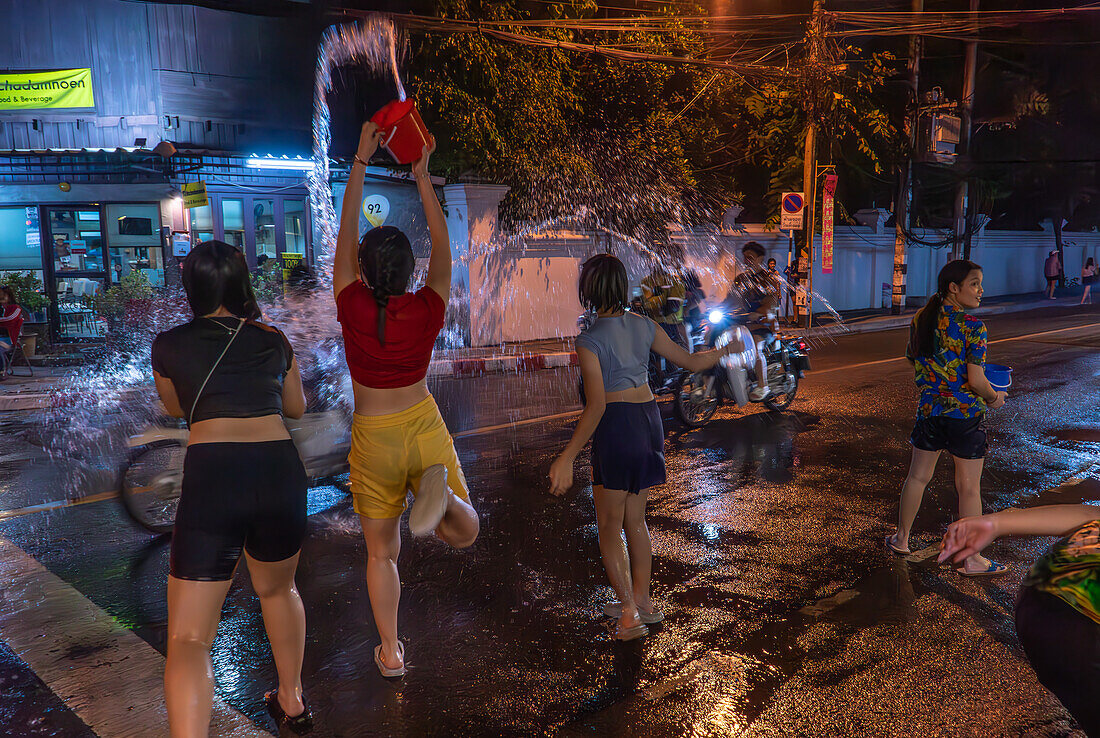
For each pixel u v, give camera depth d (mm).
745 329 8180
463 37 13953
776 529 5254
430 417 3176
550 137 15586
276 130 15641
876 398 9914
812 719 3059
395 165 15172
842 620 3914
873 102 21031
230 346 2697
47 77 14078
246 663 3604
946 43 22906
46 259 14383
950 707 3133
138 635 3893
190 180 14703
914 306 22734
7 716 3158
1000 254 28141
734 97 18797
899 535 4785
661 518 5496
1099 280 32688
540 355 13117
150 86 14344
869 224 22203
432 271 3150
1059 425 8312
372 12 12398
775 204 19953
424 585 4402
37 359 12555
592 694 3277
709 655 3582
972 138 23953
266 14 15242
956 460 4457
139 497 5328
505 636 3799
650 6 17047
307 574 4598
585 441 3502
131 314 12836
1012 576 4445
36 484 6547
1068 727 2996
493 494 6078
